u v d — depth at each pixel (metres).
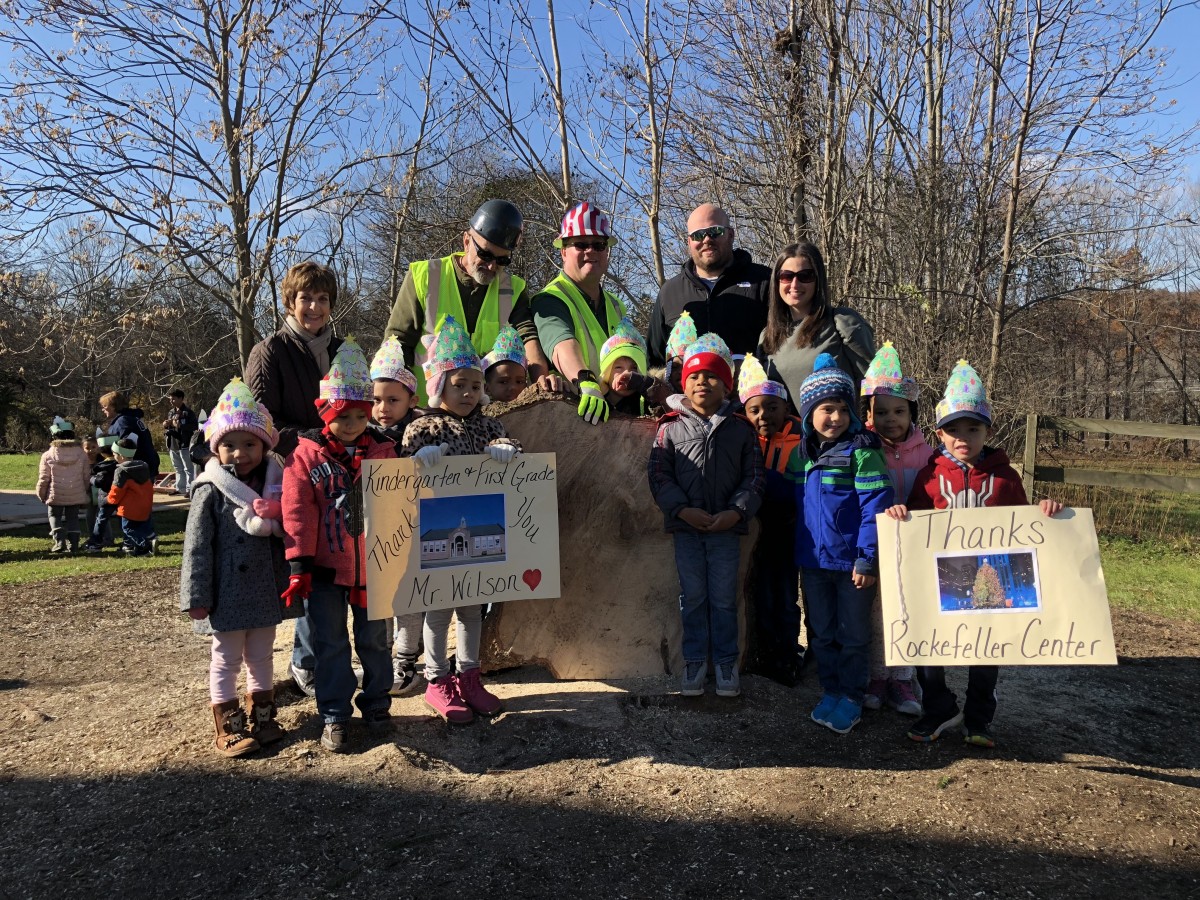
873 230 11.12
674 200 10.60
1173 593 7.16
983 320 12.05
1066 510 3.25
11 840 2.86
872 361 4.04
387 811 3.01
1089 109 11.02
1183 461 22.39
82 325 12.41
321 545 3.40
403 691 4.02
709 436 3.77
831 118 9.59
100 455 10.39
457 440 3.67
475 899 2.51
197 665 4.84
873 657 4.00
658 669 4.21
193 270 12.76
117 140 11.81
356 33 12.43
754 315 4.89
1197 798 3.15
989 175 11.80
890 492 3.54
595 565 4.18
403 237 15.27
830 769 3.33
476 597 3.61
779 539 4.19
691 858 2.73
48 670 4.81
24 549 9.93
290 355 4.02
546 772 3.29
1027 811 3.01
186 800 3.09
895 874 2.63
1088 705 4.24
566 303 4.44
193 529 3.40
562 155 8.49
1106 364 23.70
